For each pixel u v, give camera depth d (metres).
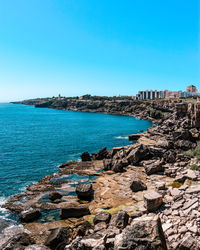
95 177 31.14
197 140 39.69
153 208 16.59
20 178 33.44
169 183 23.09
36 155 49.25
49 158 46.44
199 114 43.19
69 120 149.50
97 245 9.11
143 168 31.50
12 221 19.61
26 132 90.06
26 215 19.48
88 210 19.72
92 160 41.78
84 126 112.75
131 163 34.06
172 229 13.05
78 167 36.59
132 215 16.31
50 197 23.94
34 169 38.25
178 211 15.45
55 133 86.69
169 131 55.22
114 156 37.53
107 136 78.00
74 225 16.75
